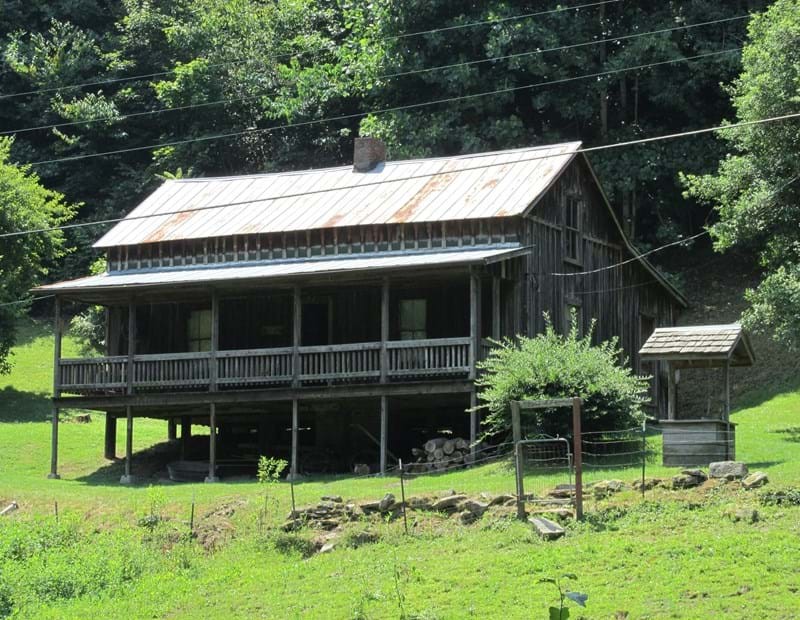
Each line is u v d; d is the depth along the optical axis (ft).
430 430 133.28
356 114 202.18
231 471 135.74
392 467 125.59
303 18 228.84
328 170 146.20
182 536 100.68
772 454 105.91
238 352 128.26
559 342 113.91
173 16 238.48
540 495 93.71
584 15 182.50
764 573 74.59
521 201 126.62
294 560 92.07
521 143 176.04
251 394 126.82
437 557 85.92
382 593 79.61
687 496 89.20
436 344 120.57
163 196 148.97
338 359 124.77
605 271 142.31
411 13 180.96
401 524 94.02
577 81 179.22
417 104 181.06
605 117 180.96
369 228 130.52
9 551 100.27
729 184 134.92
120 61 231.50
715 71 173.99
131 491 117.91
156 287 129.59
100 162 228.63
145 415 141.28
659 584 74.84
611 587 75.46
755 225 131.95
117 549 98.27
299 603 81.25
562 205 134.62
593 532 85.66
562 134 186.19
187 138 219.20
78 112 221.66
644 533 84.07
